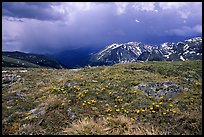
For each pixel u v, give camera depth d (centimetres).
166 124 1485
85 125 1445
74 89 2173
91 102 1852
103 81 2480
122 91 2073
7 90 2645
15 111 1880
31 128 1516
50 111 1761
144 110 1645
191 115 1530
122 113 1645
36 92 2355
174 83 2236
